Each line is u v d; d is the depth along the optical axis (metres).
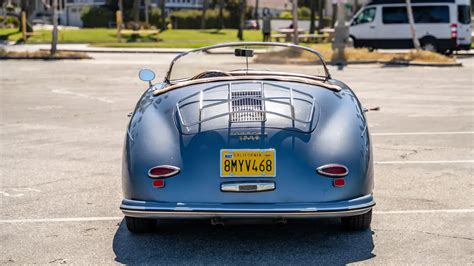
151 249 4.94
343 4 24.64
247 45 5.86
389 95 15.16
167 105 5.01
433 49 29.12
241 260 4.67
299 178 4.54
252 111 4.75
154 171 4.58
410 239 5.12
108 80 19.06
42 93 15.86
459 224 5.52
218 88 5.16
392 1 29.80
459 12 28.95
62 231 5.43
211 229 5.39
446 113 12.27
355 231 5.31
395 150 8.80
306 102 4.94
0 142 9.55
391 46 29.88
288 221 5.58
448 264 4.58
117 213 5.95
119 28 41.47
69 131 10.50
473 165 7.86
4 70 22.36
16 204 6.27
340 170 4.56
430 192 6.59
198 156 4.58
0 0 63.31
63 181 7.20
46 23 70.94
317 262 4.62
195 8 73.06
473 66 23.52
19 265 4.63
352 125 4.83
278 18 68.94
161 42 41.56
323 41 41.06
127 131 4.97
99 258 4.76
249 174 4.54
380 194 6.54
